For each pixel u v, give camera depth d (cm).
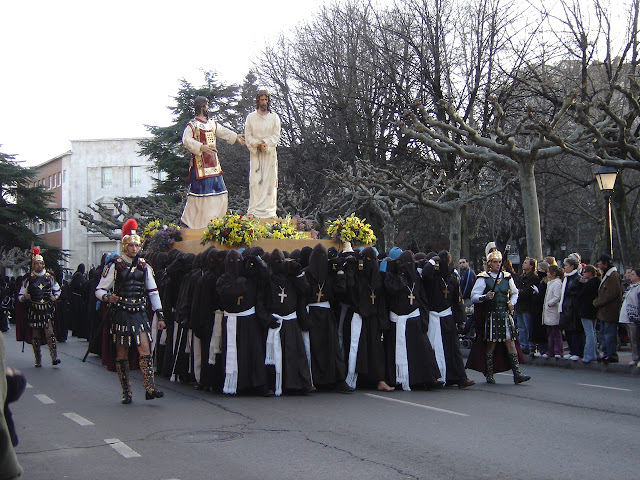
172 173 3934
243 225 1297
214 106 4053
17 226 4650
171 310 1206
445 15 2739
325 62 3316
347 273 1046
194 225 1538
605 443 704
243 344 1012
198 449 681
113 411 890
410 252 1074
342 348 1077
